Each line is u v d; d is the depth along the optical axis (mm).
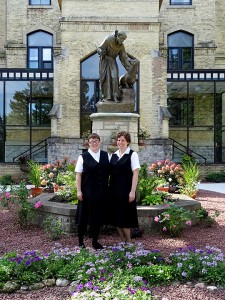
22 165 20656
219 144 24734
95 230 6676
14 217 9641
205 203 12539
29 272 5449
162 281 5285
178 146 25094
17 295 4992
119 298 4469
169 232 8141
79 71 20672
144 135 19859
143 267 5434
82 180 6777
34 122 25078
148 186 9445
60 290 5133
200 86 23938
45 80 22156
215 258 5742
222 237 8023
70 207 8281
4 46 26156
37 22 26359
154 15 20594
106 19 20469
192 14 26562
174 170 14117
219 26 27594
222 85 23594
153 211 8203
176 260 5801
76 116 20609
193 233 8344
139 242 7059
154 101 20719
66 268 5535
